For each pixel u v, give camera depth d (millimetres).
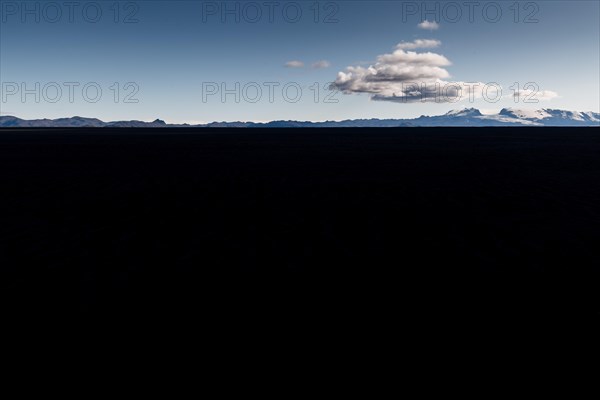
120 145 40000
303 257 6883
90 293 5504
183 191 13266
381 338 4328
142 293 5500
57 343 4270
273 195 12539
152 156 26547
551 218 9359
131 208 10711
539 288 5559
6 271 6312
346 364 3857
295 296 5395
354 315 4855
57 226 8898
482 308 5000
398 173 17500
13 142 46406
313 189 13570
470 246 7387
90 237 8086
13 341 4316
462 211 10195
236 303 5195
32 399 3389
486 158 24094
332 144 41188
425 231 8391
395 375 3678
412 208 10578
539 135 63281
